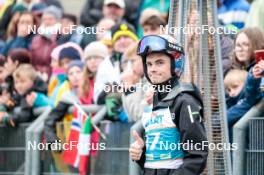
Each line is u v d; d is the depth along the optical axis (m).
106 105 16.91
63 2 25.58
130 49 16.91
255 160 14.10
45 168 17.77
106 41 18.97
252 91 14.21
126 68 16.98
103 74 17.06
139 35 20.91
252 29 15.39
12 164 18.53
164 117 11.62
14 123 18.53
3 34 23.23
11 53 20.66
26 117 18.56
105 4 21.11
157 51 11.57
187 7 12.93
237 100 15.27
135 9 21.33
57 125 17.58
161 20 18.50
